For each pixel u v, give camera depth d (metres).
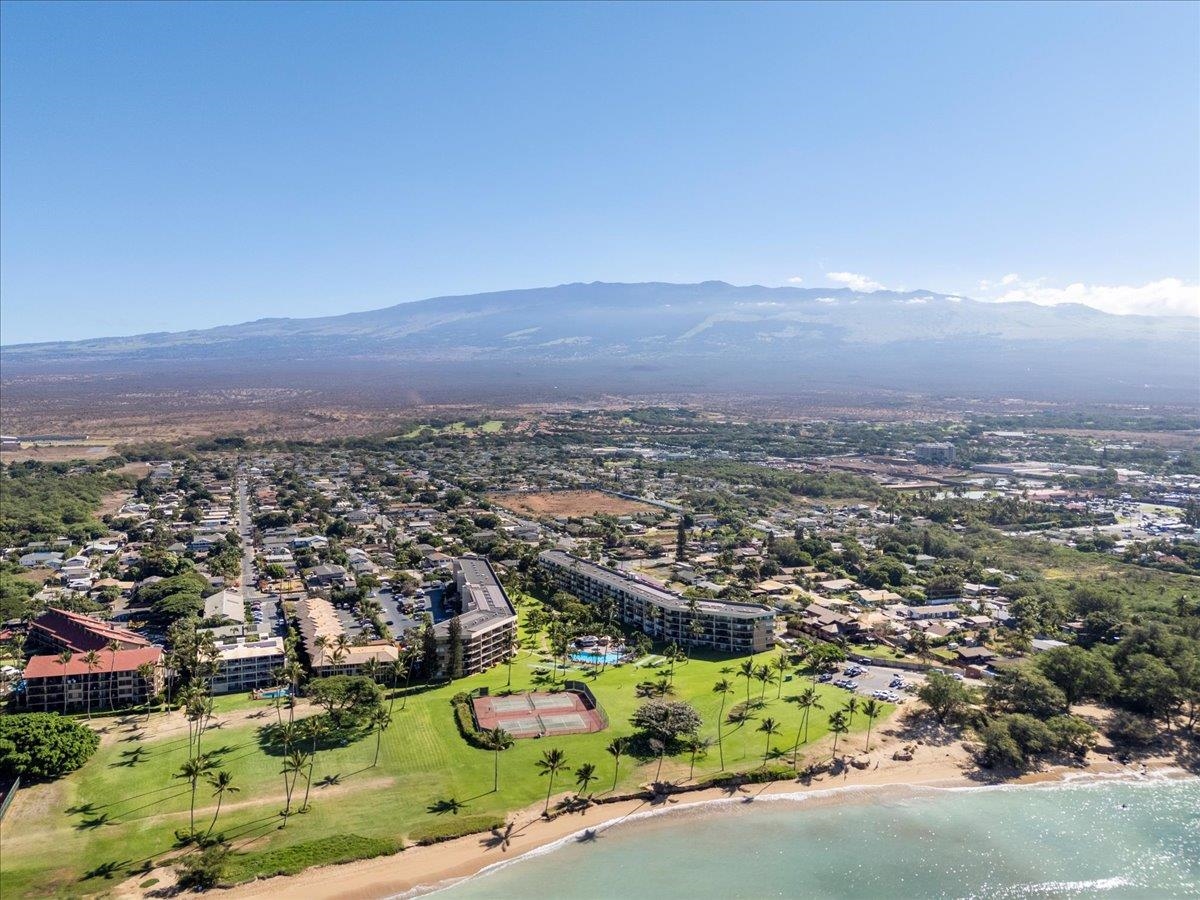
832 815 181.62
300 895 149.50
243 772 185.00
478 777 187.62
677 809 181.12
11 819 164.50
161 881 149.25
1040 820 182.50
